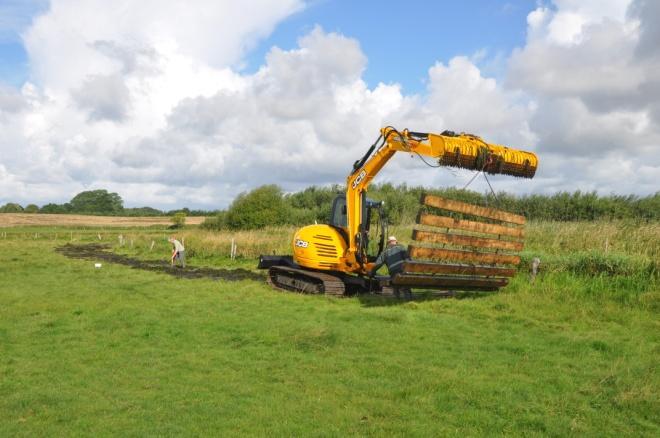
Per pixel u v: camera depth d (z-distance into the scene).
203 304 12.48
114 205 127.69
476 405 6.14
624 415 5.88
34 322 10.62
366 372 7.29
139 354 8.32
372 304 12.34
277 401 6.27
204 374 7.32
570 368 7.49
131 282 16.78
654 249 15.41
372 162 13.37
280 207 37.72
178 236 30.77
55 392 6.62
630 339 9.00
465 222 12.02
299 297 13.39
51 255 28.27
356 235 13.83
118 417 5.84
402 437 5.31
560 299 12.25
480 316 10.82
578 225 19.78
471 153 11.57
